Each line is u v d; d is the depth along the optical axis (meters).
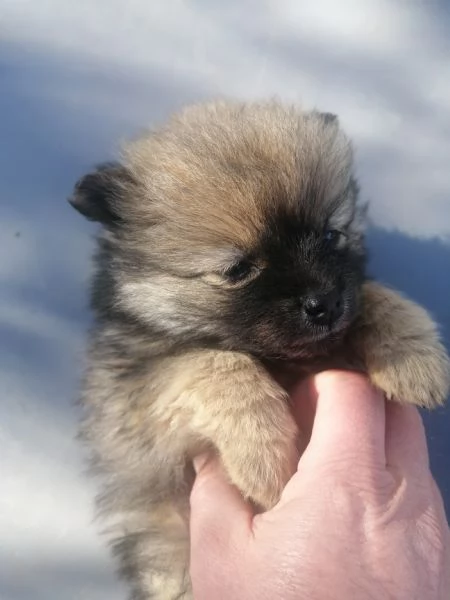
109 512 0.16
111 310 0.14
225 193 0.13
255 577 0.11
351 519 0.11
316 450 0.12
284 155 0.13
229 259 0.13
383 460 0.12
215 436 0.13
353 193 0.15
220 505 0.13
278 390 0.13
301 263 0.13
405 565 0.11
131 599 0.17
